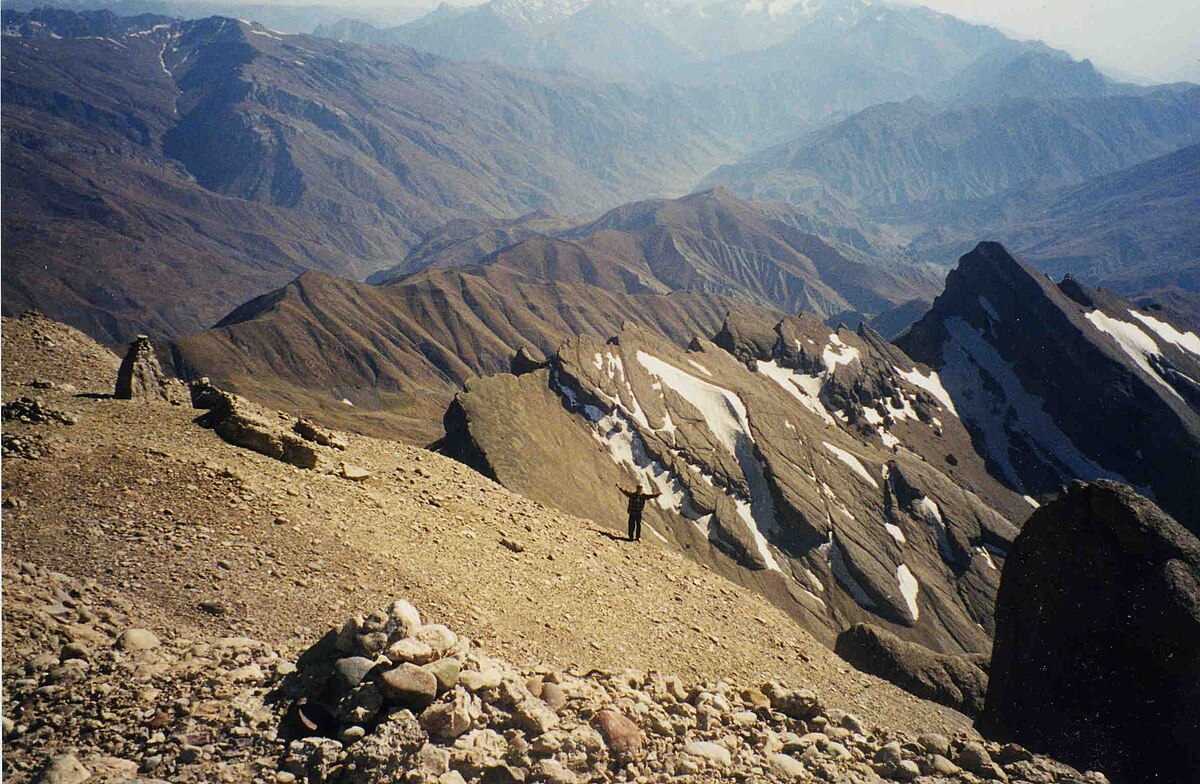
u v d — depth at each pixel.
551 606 17.14
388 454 25.52
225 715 9.47
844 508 148.00
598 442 137.62
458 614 14.62
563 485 110.94
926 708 20.58
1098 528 20.58
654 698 12.51
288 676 10.34
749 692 13.14
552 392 144.25
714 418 155.75
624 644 16.48
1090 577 20.27
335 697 9.73
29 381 24.08
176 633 11.62
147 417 21.09
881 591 134.12
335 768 8.58
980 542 154.25
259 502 16.70
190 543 14.32
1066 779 11.16
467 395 120.25
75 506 14.66
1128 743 18.20
